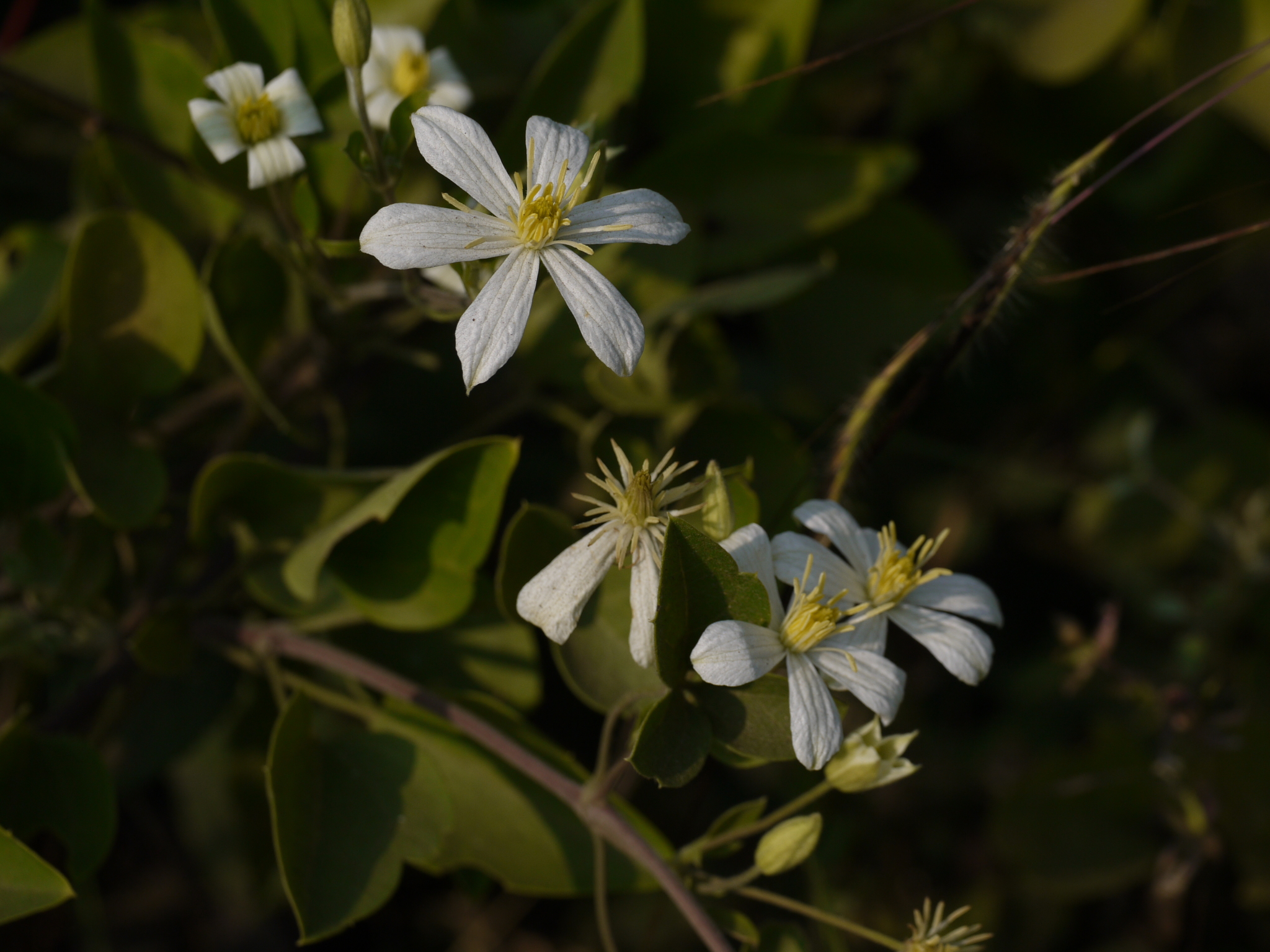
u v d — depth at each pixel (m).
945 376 0.27
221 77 0.28
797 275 0.32
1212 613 0.38
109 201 0.35
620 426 0.32
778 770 0.39
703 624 0.25
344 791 0.28
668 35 0.34
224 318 0.30
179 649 0.30
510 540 0.28
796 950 0.27
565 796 0.27
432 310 0.27
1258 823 0.36
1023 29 0.38
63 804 0.29
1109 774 0.37
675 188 0.34
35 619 0.30
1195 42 0.36
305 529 0.30
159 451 0.33
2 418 0.29
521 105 0.32
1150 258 0.26
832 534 0.26
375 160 0.26
